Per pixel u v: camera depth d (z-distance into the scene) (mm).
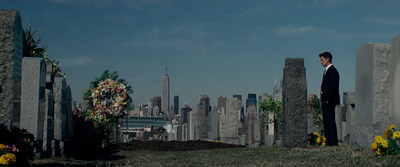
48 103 11906
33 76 11258
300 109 12734
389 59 10430
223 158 12156
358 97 11273
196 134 25984
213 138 24547
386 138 9953
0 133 8422
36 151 11125
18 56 10266
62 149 12570
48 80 12531
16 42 10062
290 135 12688
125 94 19875
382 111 10398
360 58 11141
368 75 10641
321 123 18734
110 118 19484
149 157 13547
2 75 9758
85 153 14906
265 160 10664
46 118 11773
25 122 11125
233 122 21766
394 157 9133
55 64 17828
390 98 10344
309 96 19219
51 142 12156
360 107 11133
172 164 11070
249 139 22750
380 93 10398
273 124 20875
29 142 8562
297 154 11250
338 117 20578
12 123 9758
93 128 16562
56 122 12789
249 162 10586
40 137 11422
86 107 20359
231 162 10945
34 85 11250
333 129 12812
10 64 9828
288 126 12719
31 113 11172
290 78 12797
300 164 9227
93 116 18641
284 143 12969
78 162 11352
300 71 12812
